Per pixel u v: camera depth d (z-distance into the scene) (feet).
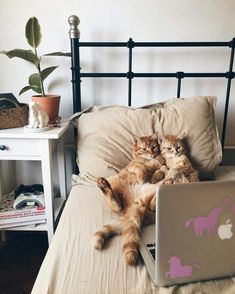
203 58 5.08
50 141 4.14
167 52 5.05
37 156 4.14
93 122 4.33
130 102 5.16
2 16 4.85
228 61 5.09
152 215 3.21
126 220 3.06
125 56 5.08
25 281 4.43
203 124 4.25
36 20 4.24
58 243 2.83
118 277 2.39
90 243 2.80
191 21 4.90
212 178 4.36
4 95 4.54
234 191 2.22
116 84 5.23
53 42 5.00
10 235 5.64
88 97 5.30
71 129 5.40
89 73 5.00
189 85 5.23
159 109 4.41
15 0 4.79
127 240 2.78
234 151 5.48
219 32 4.95
